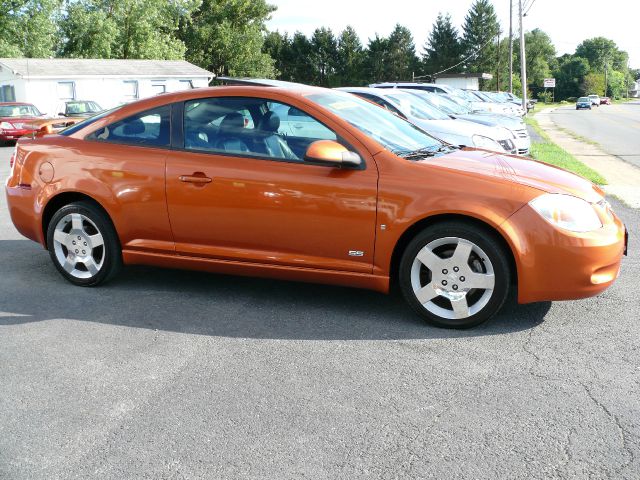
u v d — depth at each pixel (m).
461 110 14.46
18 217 5.48
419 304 4.38
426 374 3.65
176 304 4.92
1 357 4.00
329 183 4.42
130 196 4.97
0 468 2.83
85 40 52.97
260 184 4.57
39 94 37.66
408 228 4.30
